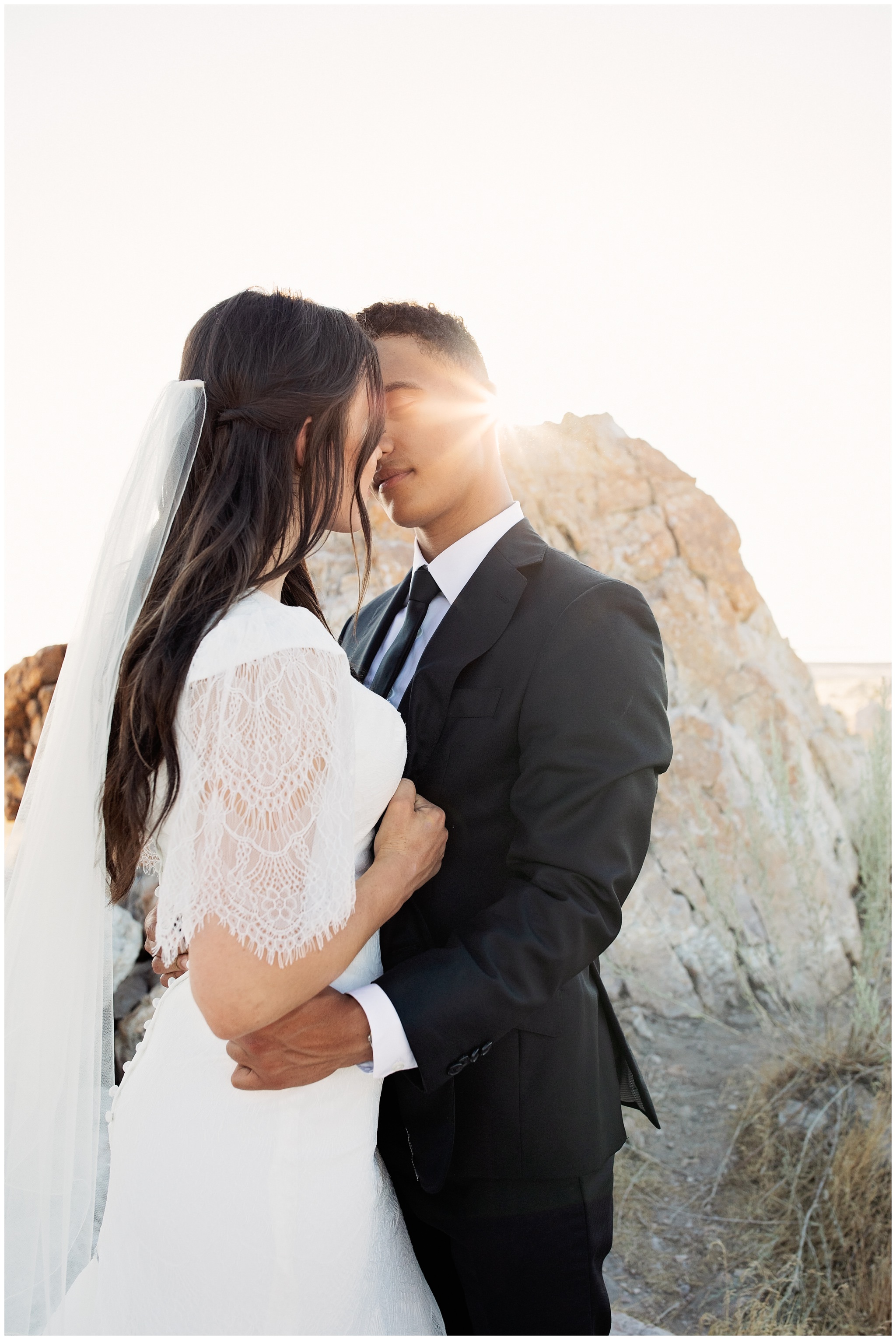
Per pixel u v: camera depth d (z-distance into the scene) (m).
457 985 1.48
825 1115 3.46
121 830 1.46
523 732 1.69
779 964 4.11
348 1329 1.51
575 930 1.53
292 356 1.49
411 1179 1.78
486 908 1.71
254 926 1.20
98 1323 1.55
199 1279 1.43
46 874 1.56
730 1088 3.67
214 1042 1.50
